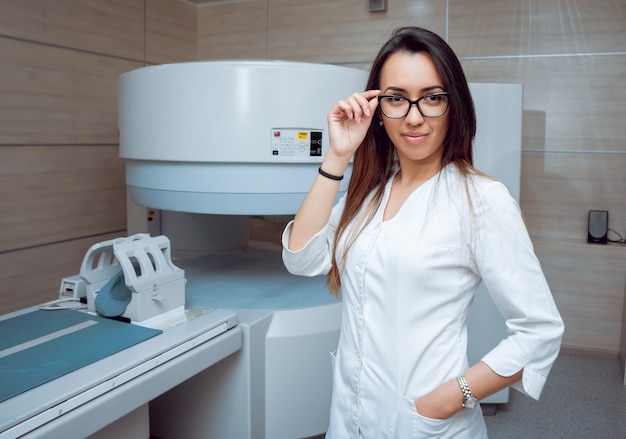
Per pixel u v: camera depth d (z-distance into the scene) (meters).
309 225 1.12
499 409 2.58
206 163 1.83
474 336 2.53
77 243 3.12
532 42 3.26
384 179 1.15
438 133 1.00
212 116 1.79
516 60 3.30
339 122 1.09
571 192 3.30
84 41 3.08
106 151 3.27
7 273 2.74
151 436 2.02
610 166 3.21
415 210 1.03
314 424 1.96
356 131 1.08
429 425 0.98
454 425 1.00
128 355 1.37
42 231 2.91
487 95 2.47
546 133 3.30
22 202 2.79
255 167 1.83
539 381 0.93
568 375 2.94
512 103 2.48
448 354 1.01
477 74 3.38
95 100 3.18
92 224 3.21
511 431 2.37
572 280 3.19
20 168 2.77
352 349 1.08
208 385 1.85
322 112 1.86
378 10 3.49
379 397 1.03
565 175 3.30
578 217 3.30
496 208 0.95
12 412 1.08
